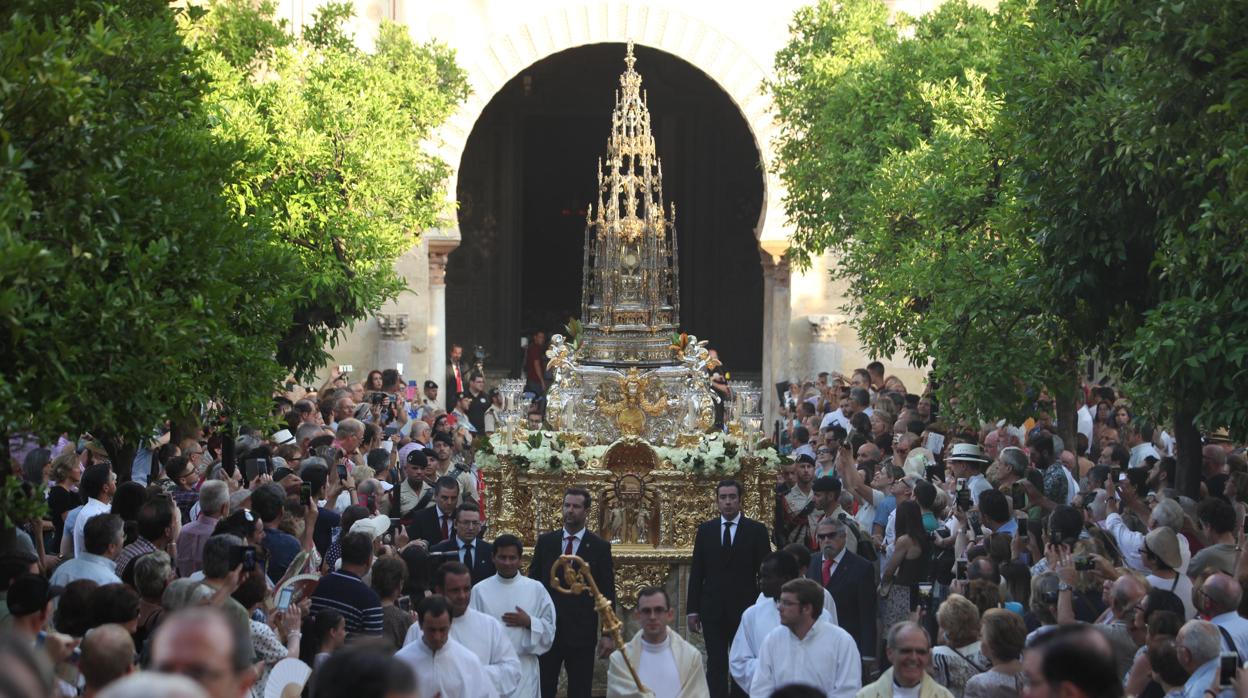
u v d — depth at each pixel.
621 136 20.36
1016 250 18.61
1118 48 15.95
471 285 45.56
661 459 17.73
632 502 17.73
